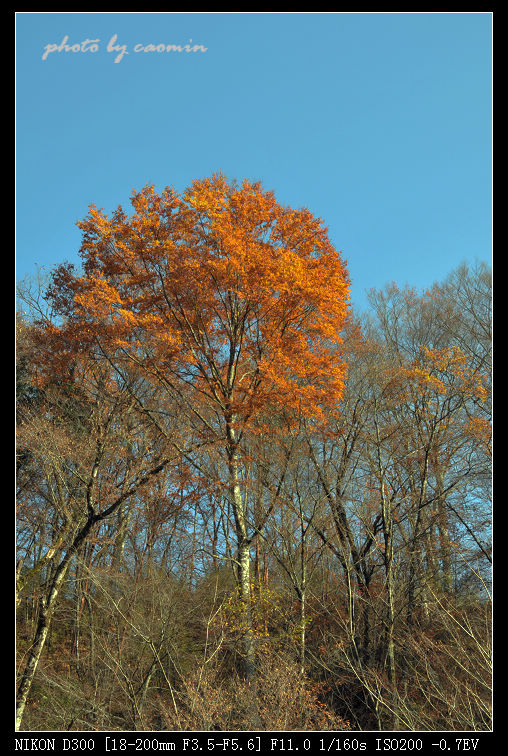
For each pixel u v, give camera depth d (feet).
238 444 60.85
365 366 64.18
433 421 64.80
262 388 60.75
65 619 57.31
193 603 57.77
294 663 49.70
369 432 60.29
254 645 50.70
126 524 64.08
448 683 47.62
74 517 60.13
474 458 65.21
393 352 84.38
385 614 54.65
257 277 59.16
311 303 60.39
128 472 58.59
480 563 59.11
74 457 56.44
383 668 51.44
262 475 58.39
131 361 63.10
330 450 62.90
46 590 55.83
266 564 66.13
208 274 62.95
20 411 60.59
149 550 62.44
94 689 49.98
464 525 59.36
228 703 46.57
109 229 63.10
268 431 59.06
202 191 62.18
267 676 46.19
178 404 64.80
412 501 61.62
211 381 67.36
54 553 57.36
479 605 56.44
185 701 45.50
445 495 61.72
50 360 64.18
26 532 65.87
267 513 55.98
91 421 60.70
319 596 59.93
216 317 70.28
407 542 57.93
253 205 63.41
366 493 59.72
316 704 49.16
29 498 62.44
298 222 63.52
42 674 50.26
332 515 56.59
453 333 85.15
